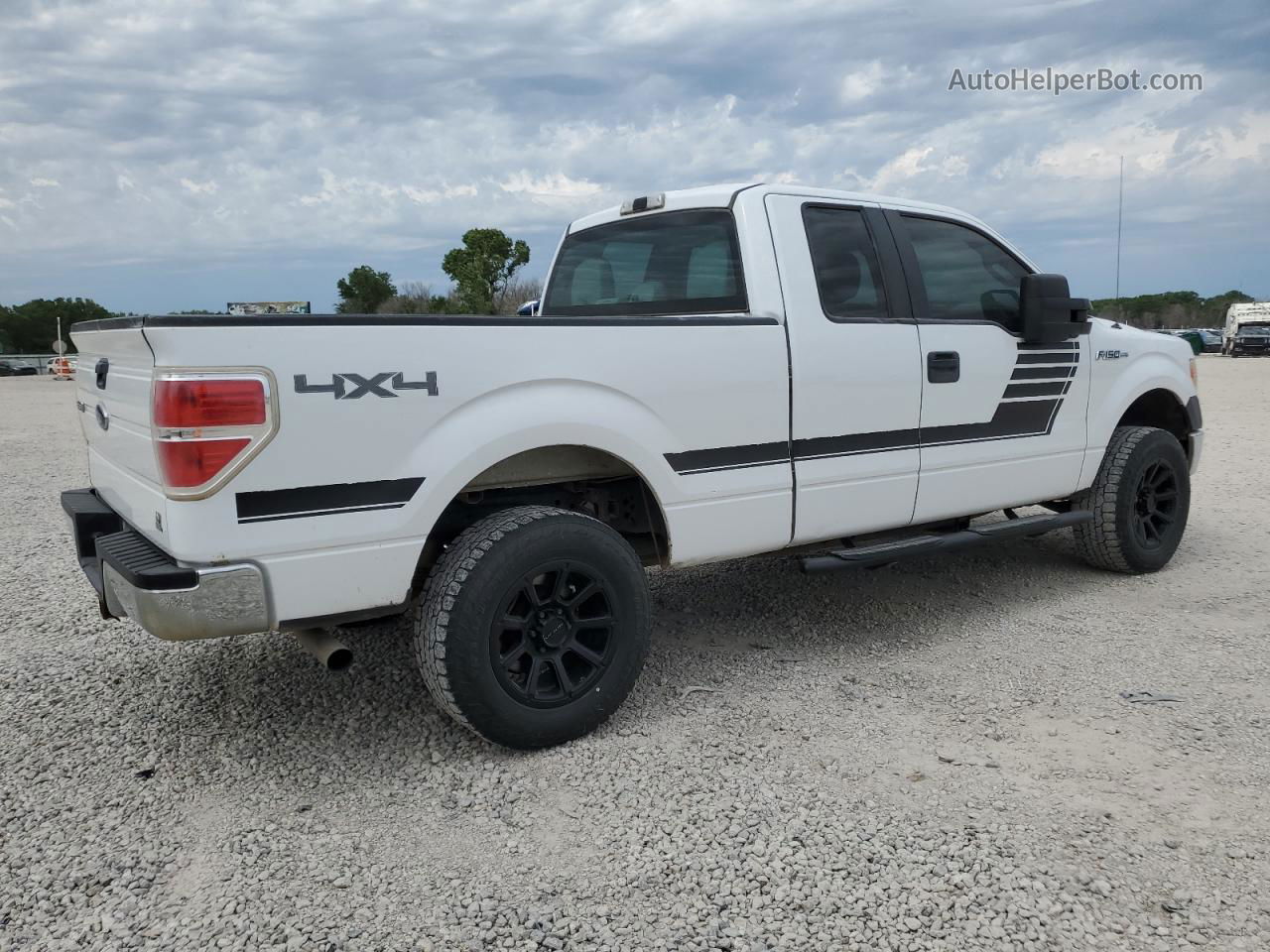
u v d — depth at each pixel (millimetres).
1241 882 2410
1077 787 2891
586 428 3180
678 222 4105
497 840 2670
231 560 2656
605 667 3262
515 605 3143
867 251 4090
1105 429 4988
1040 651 4105
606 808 2822
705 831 2682
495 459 3020
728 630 4461
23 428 15734
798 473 3762
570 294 4910
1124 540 5062
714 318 3508
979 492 4430
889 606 4793
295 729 3414
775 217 3820
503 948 2207
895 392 4027
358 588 2852
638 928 2271
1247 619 4488
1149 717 3389
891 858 2529
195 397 2549
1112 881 2414
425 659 3004
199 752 3244
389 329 2822
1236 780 2920
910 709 3502
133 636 4441
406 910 2354
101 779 3053
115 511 3428
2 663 4082
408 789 2967
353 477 2795
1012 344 4480
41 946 2240
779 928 2260
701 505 3518
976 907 2320
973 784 2916
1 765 3156
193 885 2475
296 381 2678
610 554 3215
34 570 5719
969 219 4594
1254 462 9328
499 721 3047
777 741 3246
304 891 2441
